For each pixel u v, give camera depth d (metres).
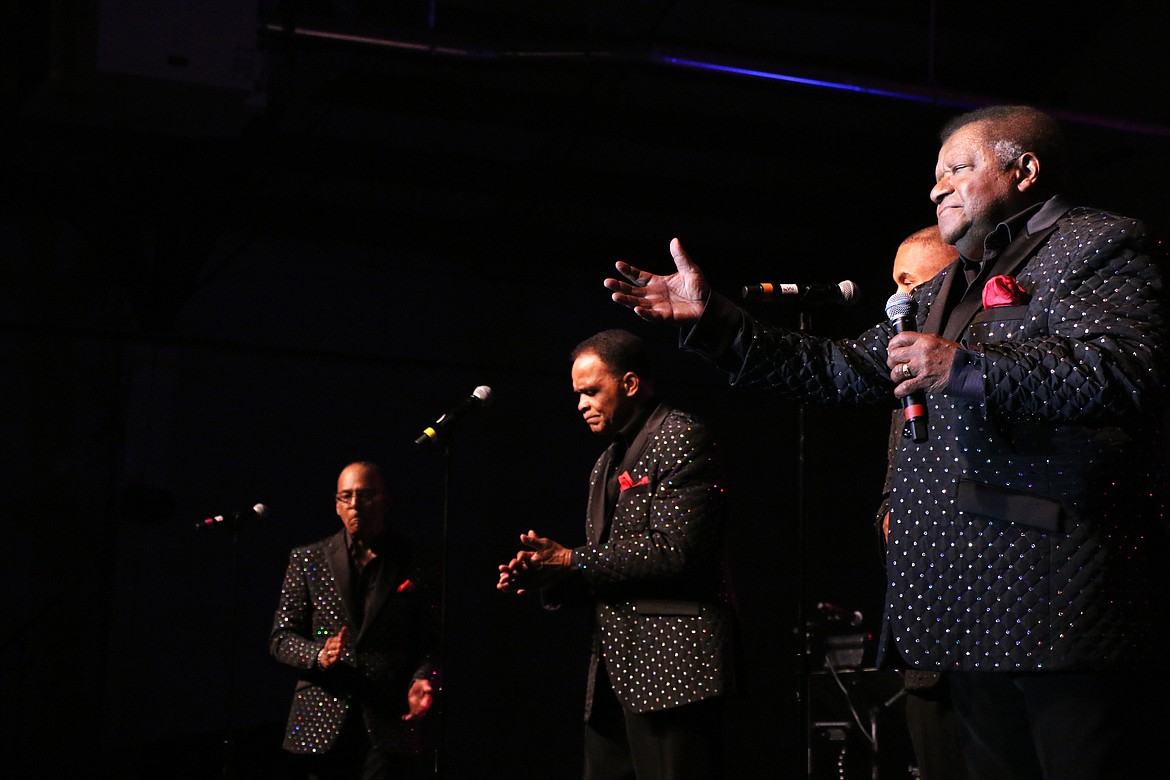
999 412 1.63
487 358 9.28
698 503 2.82
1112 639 1.61
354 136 8.02
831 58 8.15
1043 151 1.88
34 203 7.44
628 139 8.21
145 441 8.32
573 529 9.22
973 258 1.95
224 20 4.96
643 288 2.11
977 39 8.09
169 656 8.16
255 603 8.42
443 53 6.14
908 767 7.07
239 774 7.09
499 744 8.79
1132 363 1.57
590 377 3.11
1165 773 1.63
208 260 8.66
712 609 2.78
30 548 8.00
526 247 9.08
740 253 9.44
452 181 8.30
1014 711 1.77
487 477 9.12
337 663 4.38
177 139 7.22
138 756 7.94
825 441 9.68
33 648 7.89
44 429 8.13
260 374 8.70
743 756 9.13
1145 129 7.11
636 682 2.72
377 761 4.32
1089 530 1.64
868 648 7.82
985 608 1.69
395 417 8.98
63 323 8.27
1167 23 7.39
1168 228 7.11
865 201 9.16
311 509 8.66
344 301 8.98
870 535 9.20
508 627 8.99
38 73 4.96
